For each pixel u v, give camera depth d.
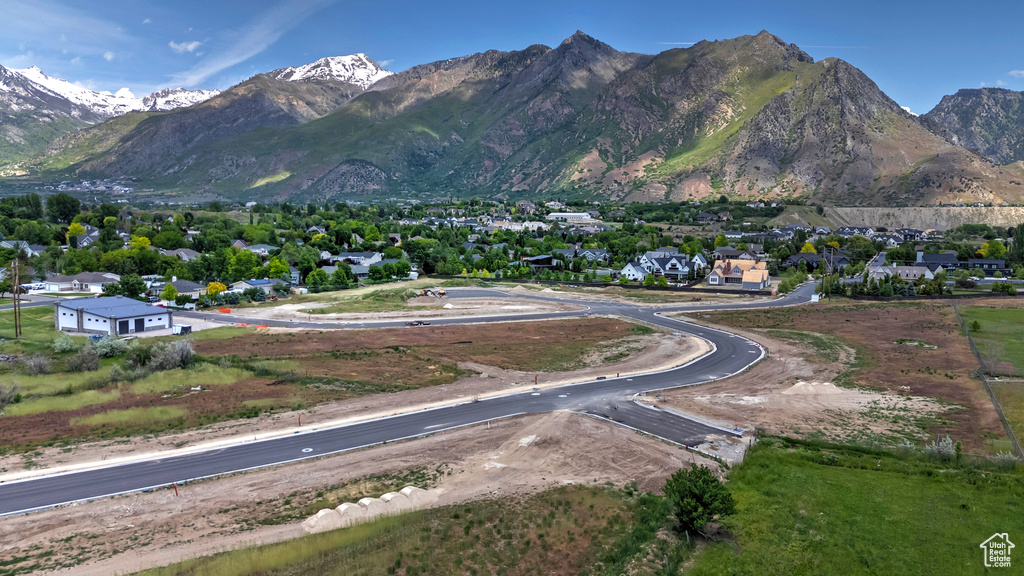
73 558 29.20
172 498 35.91
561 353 73.81
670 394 56.38
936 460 39.38
